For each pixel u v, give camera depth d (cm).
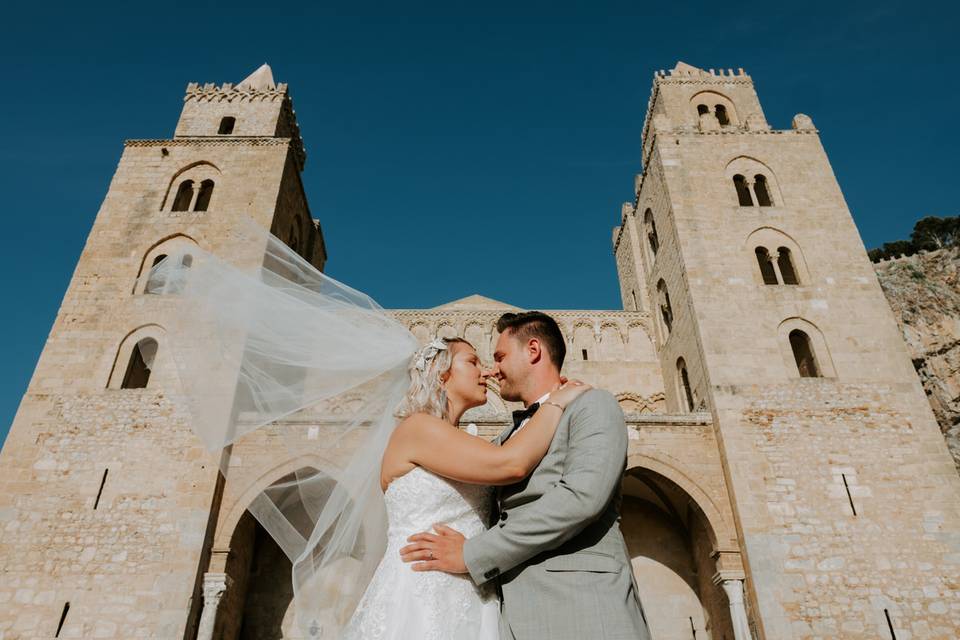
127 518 2042
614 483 379
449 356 506
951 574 2014
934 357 4041
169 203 2912
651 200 3450
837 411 2356
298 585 574
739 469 2222
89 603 1892
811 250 2809
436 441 426
